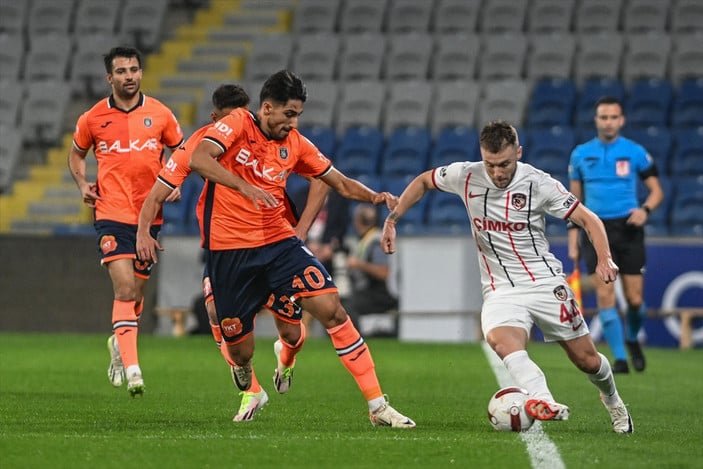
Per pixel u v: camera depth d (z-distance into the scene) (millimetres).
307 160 23953
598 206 39875
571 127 78375
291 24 91500
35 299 63500
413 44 84312
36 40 87875
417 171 74750
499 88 79625
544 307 22750
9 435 21453
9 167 79125
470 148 74625
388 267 58781
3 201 77500
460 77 82875
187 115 83062
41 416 25797
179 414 26500
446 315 59719
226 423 24500
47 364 42062
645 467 18281
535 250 23078
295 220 24672
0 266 63750
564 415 21156
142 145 29766
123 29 89688
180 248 62812
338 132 80562
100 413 26547
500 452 19609
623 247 39969
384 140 77625
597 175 39812
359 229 58844
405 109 80125
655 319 58688
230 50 88625
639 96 77250
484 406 29109
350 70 84188
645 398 32188
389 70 83812
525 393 22312
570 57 81875
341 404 29375
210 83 84312
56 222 76125
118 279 28734
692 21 83000
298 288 23266
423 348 52656
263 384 35625
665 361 47594
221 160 23094
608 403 23531
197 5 93688
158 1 91000
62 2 91312
